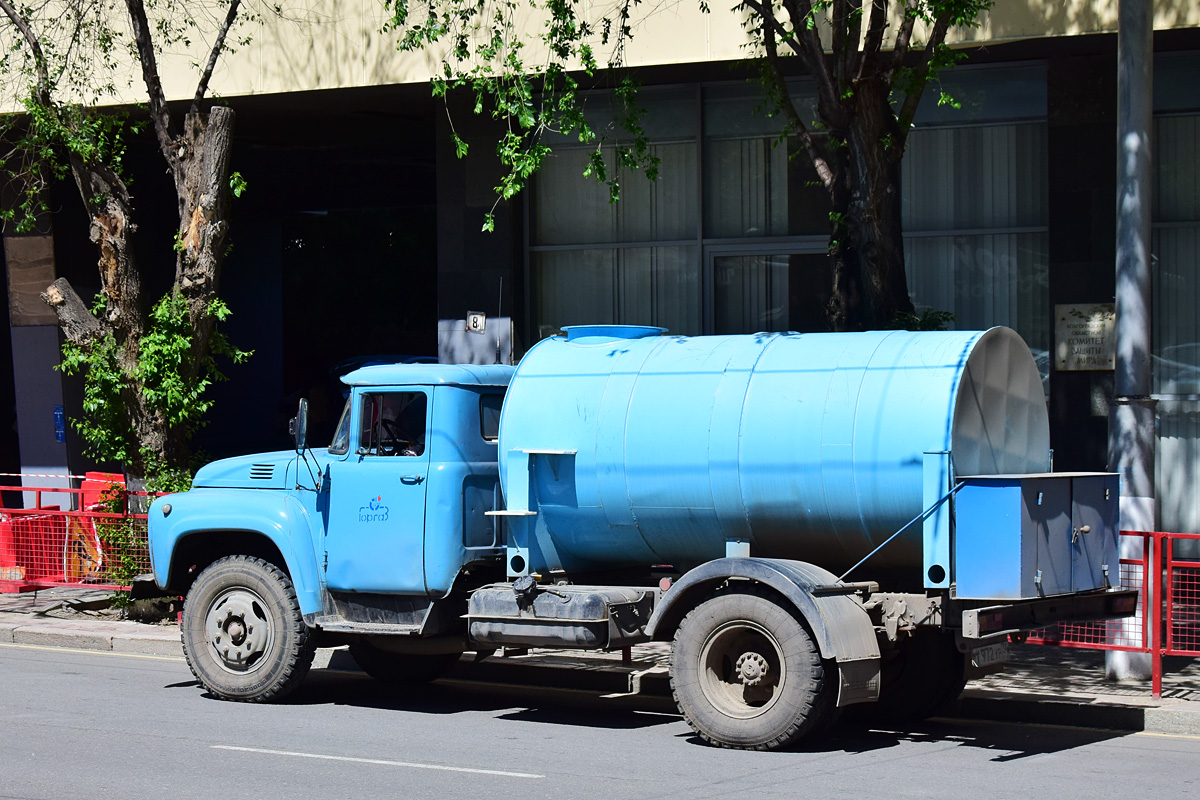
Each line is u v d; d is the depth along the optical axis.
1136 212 10.81
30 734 9.37
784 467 9.09
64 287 14.98
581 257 17.91
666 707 10.77
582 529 9.91
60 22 17.48
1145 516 10.78
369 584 10.31
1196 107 15.34
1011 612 8.64
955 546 8.62
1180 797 7.65
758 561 8.89
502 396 10.79
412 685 11.80
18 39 16.91
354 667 12.77
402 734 9.52
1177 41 14.74
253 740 9.23
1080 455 15.56
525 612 9.69
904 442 8.75
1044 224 15.99
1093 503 9.31
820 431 9.02
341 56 16.95
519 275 18.02
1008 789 7.80
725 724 8.91
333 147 22.27
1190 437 15.47
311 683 11.96
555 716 10.34
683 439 9.43
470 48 16.41
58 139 16.25
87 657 13.22
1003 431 9.35
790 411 9.15
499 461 10.09
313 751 8.85
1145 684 10.79
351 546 10.39
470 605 9.91
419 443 10.30
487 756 8.73
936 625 8.76
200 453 15.63
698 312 17.36
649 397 9.66
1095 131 15.45
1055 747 9.15
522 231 18.05
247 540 11.23
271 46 17.25
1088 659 12.01
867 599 9.11
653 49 15.66
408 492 10.23
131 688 11.40
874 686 8.76
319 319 33.53
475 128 17.88
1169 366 15.57
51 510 15.93
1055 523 8.78
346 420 10.64
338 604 10.60
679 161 17.41
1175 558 15.45
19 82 18.05
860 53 12.70
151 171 23.84
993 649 8.95
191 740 9.19
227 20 14.87
